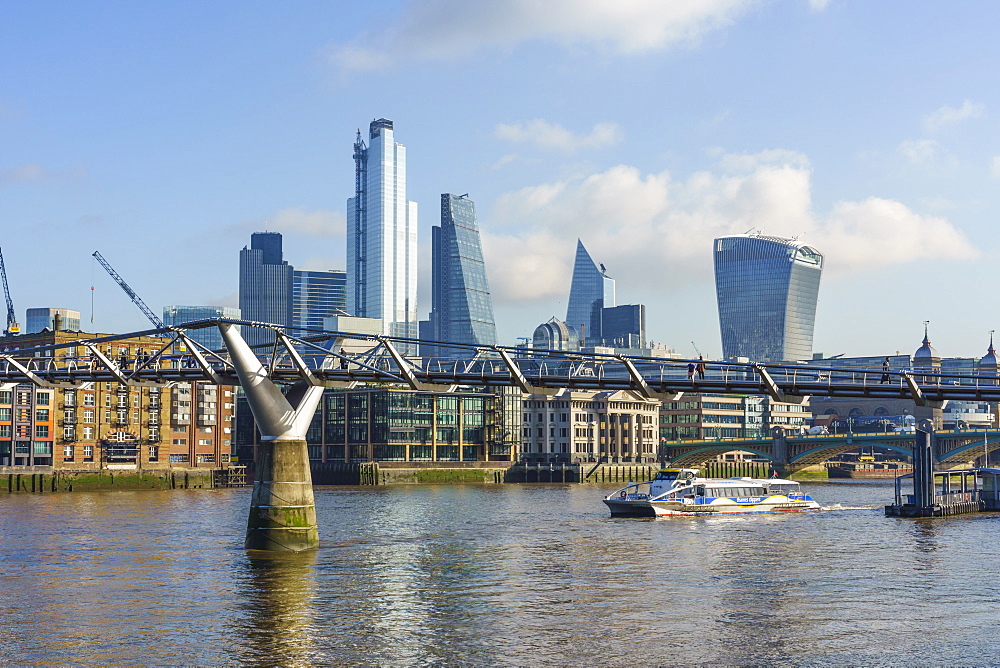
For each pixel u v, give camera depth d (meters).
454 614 76.56
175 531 130.38
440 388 102.81
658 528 136.75
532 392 99.75
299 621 74.00
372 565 98.81
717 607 79.44
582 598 82.69
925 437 155.25
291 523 105.25
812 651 66.69
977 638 69.94
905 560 104.25
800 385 94.88
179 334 106.50
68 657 64.50
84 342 113.19
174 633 70.38
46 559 102.38
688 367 96.69
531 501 196.50
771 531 132.12
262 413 103.69
